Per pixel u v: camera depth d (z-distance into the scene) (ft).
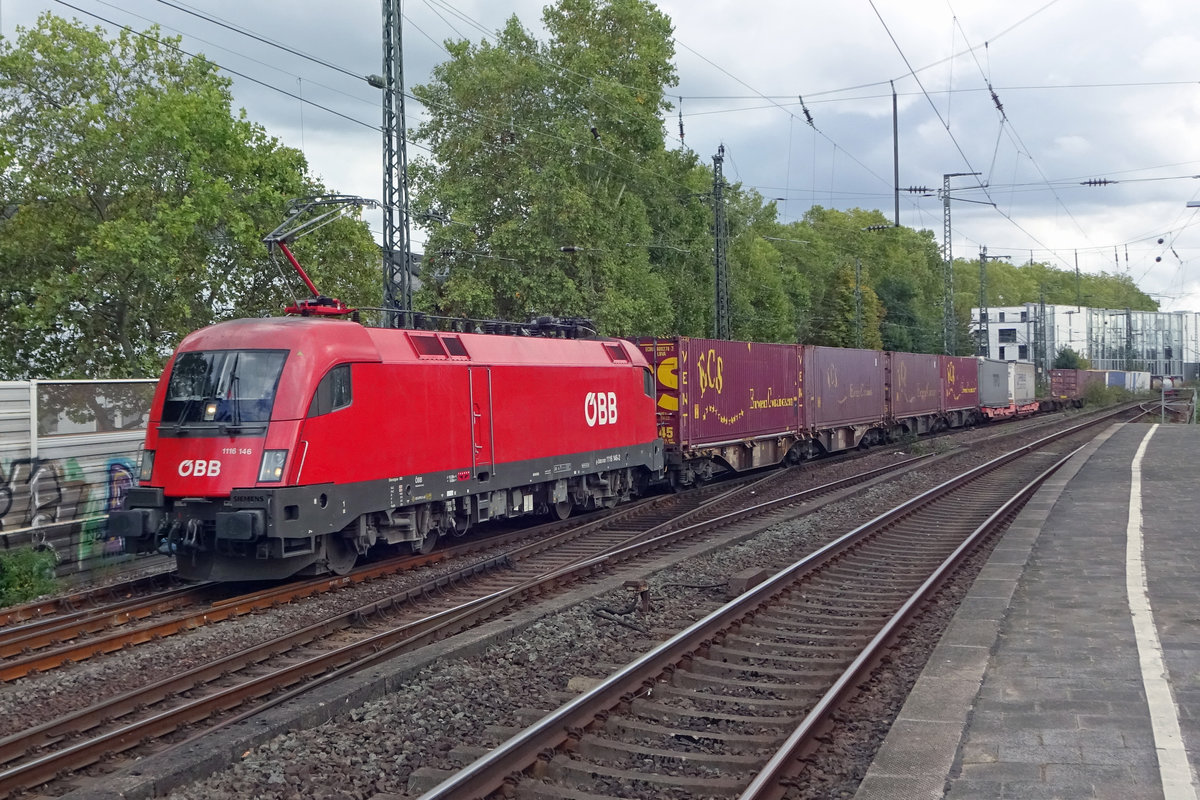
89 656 31.86
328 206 83.92
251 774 20.95
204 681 28.27
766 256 220.23
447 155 123.95
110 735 22.85
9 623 36.52
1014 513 59.47
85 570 47.32
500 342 54.19
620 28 136.56
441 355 48.60
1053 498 60.13
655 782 20.18
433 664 28.78
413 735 23.43
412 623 33.73
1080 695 22.89
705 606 37.06
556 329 62.39
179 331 81.71
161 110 71.41
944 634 28.68
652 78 140.36
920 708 22.27
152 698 26.63
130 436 50.80
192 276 79.10
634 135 128.67
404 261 69.10
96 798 18.89
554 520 62.95
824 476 89.86
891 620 31.42
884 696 25.50
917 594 35.35
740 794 19.42
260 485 38.52
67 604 39.09
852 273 239.91
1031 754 19.39
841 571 44.04
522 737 20.77
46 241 76.69
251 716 24.27
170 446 40.32
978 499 69.15
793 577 40.60
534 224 114.93
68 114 72.49
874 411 118.32
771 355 91.20
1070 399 233.55
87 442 48.39
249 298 84.74
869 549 49.70
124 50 76.79
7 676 29.30
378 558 48.96
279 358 40.24
